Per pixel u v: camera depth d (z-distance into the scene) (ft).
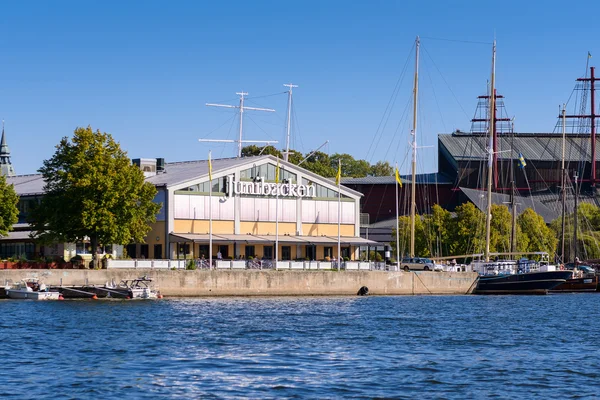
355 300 449.48
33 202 438.81
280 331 287.48
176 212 495.00
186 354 232.73
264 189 526.57
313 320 327.26
